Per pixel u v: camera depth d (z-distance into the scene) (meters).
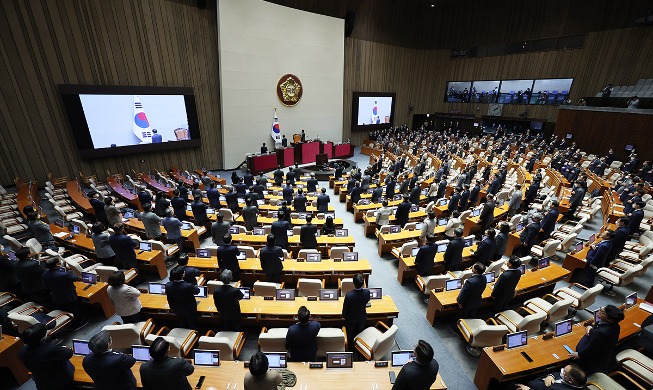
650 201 12.15
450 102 34.69
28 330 3.82
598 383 4.65
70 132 15.25
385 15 30.09
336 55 26.39
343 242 9.11
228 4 19.56
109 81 16.05
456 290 6.84
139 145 17.30
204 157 21.08
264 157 21.23
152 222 9.16
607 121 20.67
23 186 12.84
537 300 6.64
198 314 5.94
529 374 4.79
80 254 8.67
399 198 14.67
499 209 11.95
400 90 33.94
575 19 25.56
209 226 11.11
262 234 9.41
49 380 3.96
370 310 6.04
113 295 5.51
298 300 6.22
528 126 29.30
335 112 27.66
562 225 11.30
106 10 15.53
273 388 3.34
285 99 23.94
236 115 21.47
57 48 14.37
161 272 8.34
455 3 31.58
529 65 28.61
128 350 5.32
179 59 18.59
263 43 21.83
